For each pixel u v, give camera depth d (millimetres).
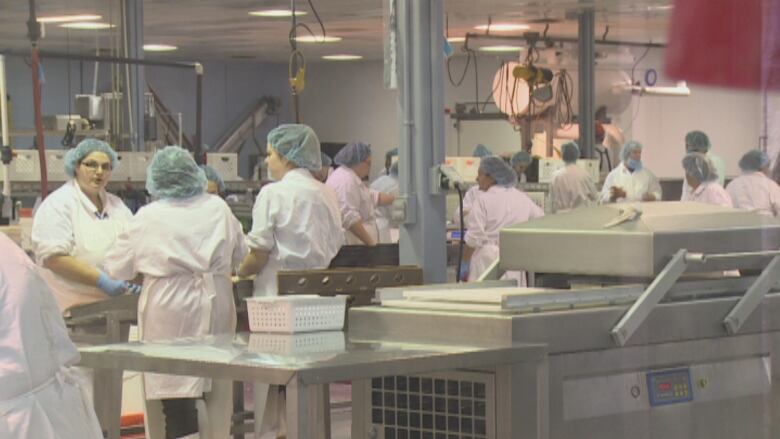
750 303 2713
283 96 16406
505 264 2920
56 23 10297
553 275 2871
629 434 2564
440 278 4160
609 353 2529
